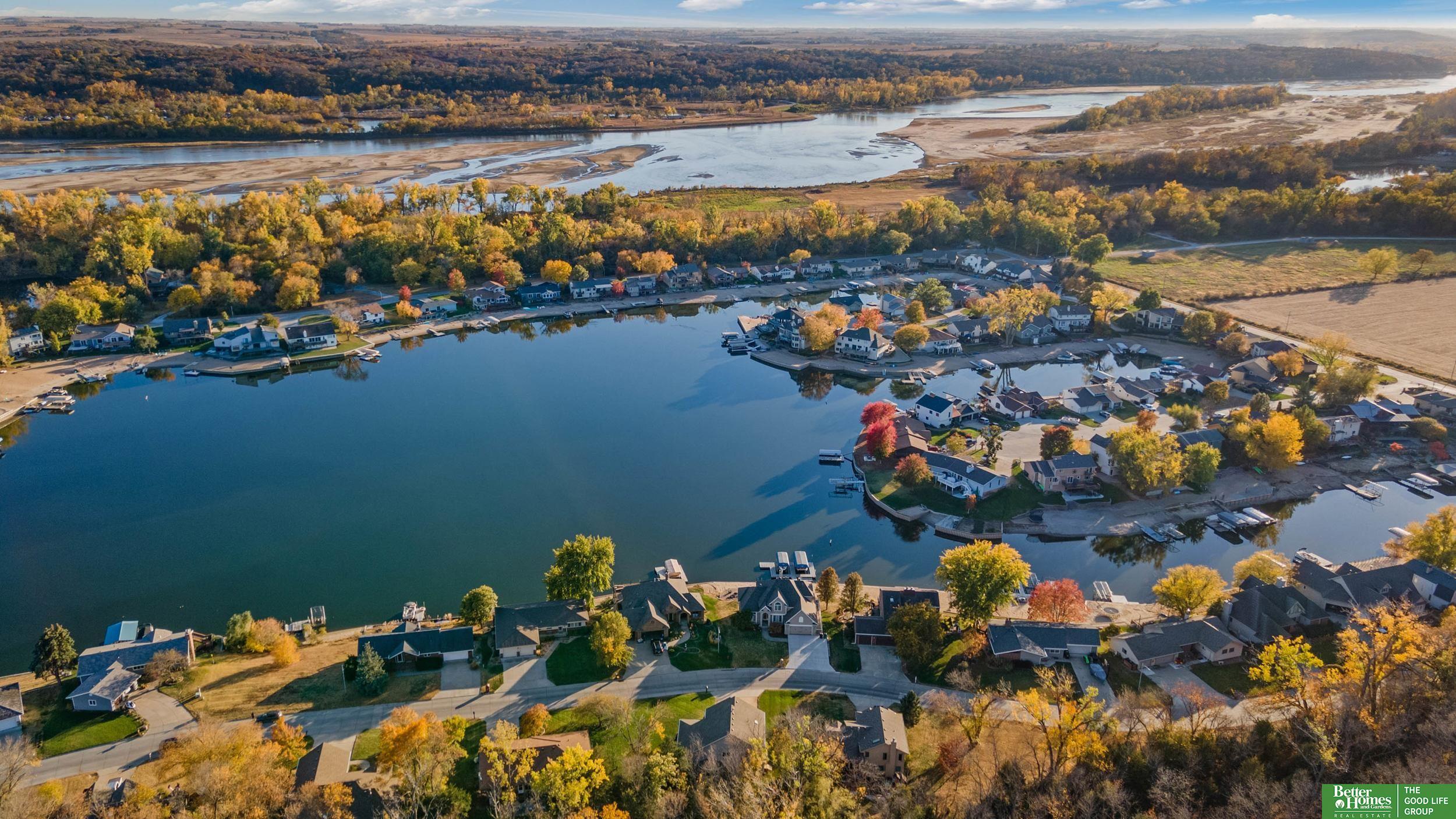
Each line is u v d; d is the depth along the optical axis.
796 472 148.50
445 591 115.81
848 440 160.00
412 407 175.12
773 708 91.62
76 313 196.88
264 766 76.44
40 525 130.88
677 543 127.69
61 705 92.00
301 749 83.25
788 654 101.00
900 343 197.88
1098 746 75.38
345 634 106.38
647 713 89.44
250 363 191.88
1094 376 183.12
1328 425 151.00
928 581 118.50
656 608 106.12
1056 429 142.75
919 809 72.31
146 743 86.69
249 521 132.50
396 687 94.88
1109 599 112.19
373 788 75.25
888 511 134.50
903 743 81.44
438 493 141.25
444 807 73.50
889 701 93.56
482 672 97.56
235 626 103.19
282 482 144.50
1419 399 162.50
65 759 84.38
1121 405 168.88
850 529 131.38
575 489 142.75
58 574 119.06
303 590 115.75
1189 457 137.38
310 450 156.25
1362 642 90.62
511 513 135.38
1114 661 98.50
